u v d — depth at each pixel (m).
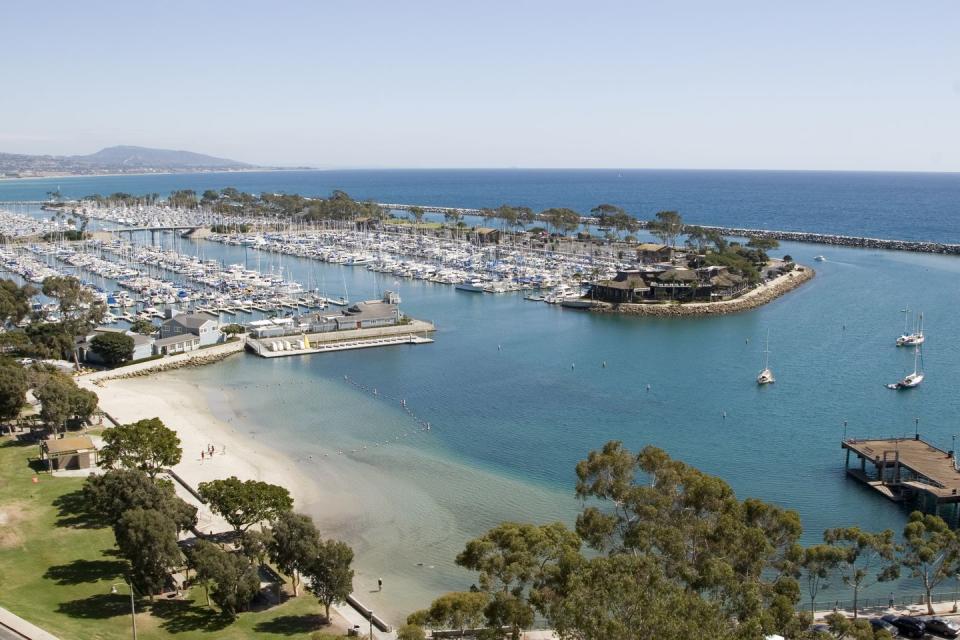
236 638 79.12
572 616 61.12
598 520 84.75
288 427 151.62
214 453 135.12
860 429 148.50
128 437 116.62
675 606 60.19
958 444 140.38
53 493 114.88
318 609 87.69
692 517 83.69
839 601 90.62
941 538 86.06
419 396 172.12
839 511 114.62
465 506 116.00
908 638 80.31
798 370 190.50
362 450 139.12
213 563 83.50
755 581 75.56
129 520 85.75
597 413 159.12
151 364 193.62
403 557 101.19
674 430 148.75
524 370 193.50
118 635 77.50
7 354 193.62
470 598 74.81
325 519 111.81
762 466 131.12
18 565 92.25
